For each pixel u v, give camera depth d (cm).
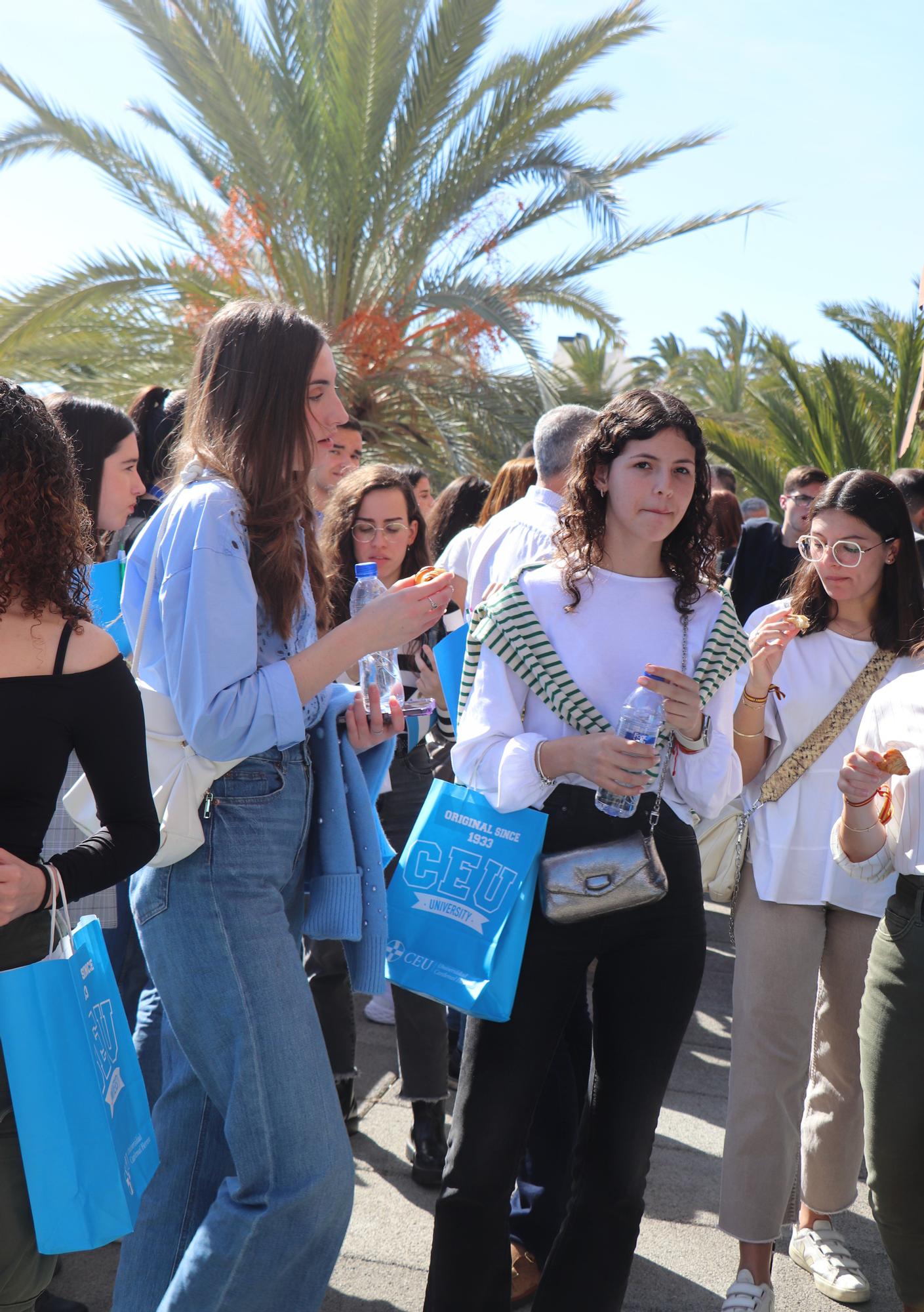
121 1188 155
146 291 1379
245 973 184
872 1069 217
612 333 1452
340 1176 181
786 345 1611
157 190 1413
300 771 199
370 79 1314
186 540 184
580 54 1330
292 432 194
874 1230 303
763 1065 256
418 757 343
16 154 1346
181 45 1277
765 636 261
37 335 1359
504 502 387
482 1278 204
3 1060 154
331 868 206
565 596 221
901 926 214
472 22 1282
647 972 210
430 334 1473
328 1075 187
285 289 1434
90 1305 249
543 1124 266
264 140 1333
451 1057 373
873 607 269
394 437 1461
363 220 1403
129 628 196
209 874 186
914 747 222
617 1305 209
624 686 217
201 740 179
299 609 201
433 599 196
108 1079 160
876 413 1623
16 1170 156
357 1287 261
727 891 269
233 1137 180
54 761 162
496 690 220
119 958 273
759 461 1600
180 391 338
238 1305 177
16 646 160
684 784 216
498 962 205
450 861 215
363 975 208
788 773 264
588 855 205
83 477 287
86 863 165
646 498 211
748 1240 254
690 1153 337
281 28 1318
